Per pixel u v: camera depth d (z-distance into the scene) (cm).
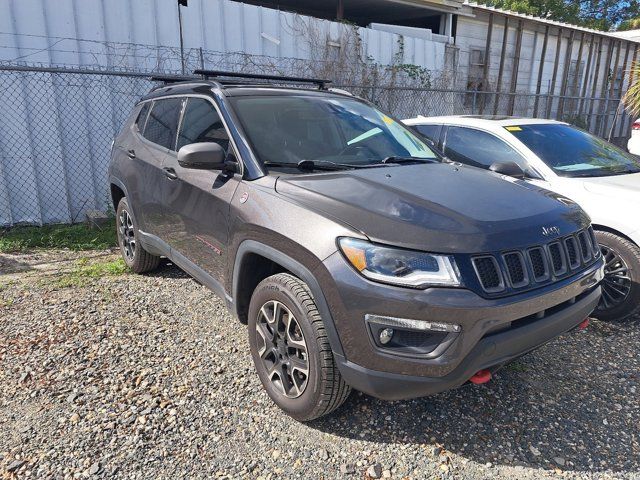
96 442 263
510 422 287
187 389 311
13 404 293
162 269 521
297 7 1320
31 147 657
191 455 256
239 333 383
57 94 664
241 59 809
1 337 372
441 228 242
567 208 300
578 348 374
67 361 340
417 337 232
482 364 236
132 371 329
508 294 237
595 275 292
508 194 296
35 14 631
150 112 470
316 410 266
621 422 289
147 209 432
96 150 706
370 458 258
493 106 1345
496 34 1311
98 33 679
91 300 442
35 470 243
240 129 330
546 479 245
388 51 1011
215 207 324
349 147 360
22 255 576
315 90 419
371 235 239
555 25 1391
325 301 246
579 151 497
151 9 711
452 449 265
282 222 268
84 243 618
